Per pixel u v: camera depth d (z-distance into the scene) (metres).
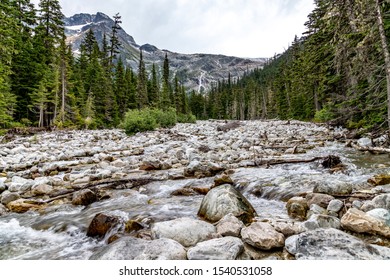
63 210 5.24
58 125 28.38
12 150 13.23
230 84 125.56
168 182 7.08
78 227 4.26
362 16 8.67
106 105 40.31
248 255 2.83
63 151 13.51
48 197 5.99
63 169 9.13
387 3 8.85
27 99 31.53
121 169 8.79
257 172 7.36
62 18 38.09
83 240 3.86
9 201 5.76
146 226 3.90
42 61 33.72
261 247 2.91
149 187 6.66
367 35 8.64
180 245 2.91
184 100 70.38
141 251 2.77
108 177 7.59
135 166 9.17
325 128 18.66
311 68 21.23
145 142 16.31
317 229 2.98
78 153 12.53
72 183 7.15
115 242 2.99
